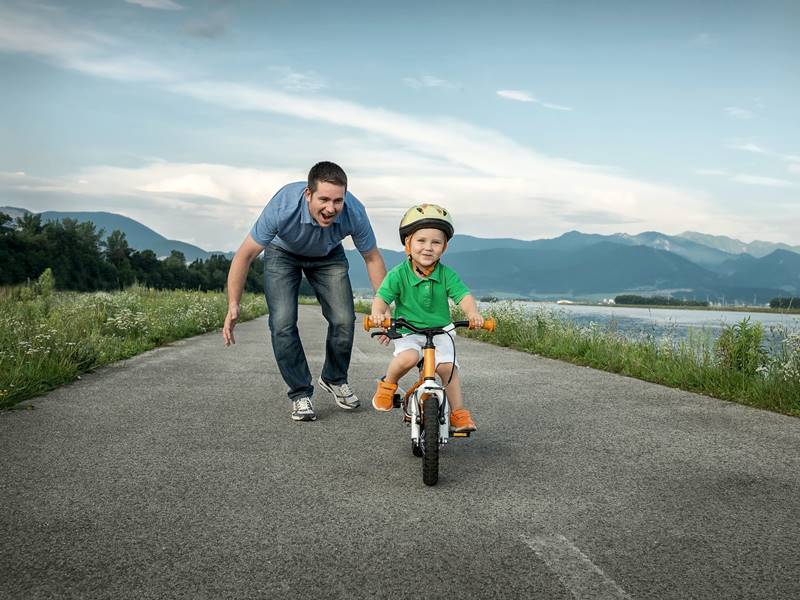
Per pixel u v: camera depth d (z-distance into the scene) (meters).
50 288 24.30
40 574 2.61
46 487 3.74
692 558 2.82
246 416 5.93
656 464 4.39
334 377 6.26
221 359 10.48
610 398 7.09
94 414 5.90
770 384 6.90
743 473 4.18
